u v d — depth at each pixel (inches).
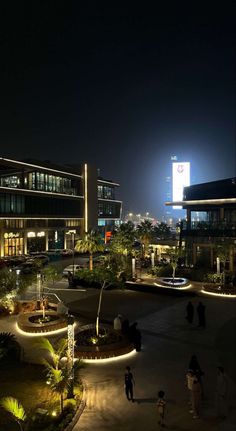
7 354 820.0
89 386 673.6
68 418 555.8
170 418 561.3
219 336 940.6
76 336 901.8
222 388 565.6
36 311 1157.7
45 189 3208.7
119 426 542.3
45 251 3125.0
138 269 2006.6
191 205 2159.2
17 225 2871.6
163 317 1122.7
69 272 1780.3
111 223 4389.8
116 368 751.1
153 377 705.6
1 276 1184.2
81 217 3663.9
